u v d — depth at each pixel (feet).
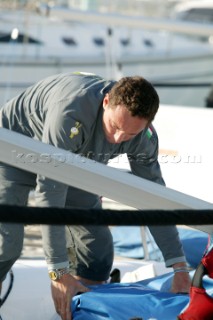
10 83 97.45
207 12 127.85
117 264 39.29
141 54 107.65
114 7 110.42
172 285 30.76
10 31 97.19
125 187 22.67
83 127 29.12
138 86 27.55
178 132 52.13
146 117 27.63
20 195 31.65
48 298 32.58
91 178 22.52
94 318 26.91
